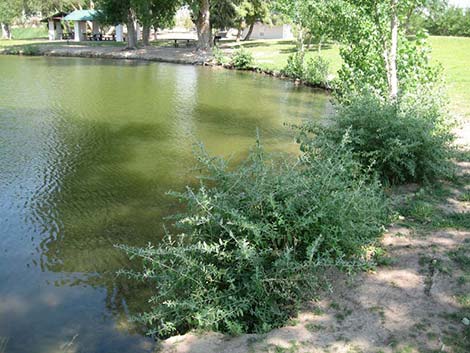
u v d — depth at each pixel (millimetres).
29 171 8062
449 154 6191
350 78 10602
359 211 4121
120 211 6422
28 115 12633
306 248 3740
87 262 5082
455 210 5047
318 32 16281
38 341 3807
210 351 3010
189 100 15531
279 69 22891
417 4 8750
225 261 3703
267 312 3432
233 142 10094
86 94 16422
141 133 10867
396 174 6062
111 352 3631
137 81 20297
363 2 9211
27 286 4625
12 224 6020
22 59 30969
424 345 2902
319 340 3016
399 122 5996
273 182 4035
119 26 48906
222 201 3898
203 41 33312
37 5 60812
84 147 9625
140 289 4531
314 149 6023
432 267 3838
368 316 3244
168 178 7754
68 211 6430
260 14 41938
